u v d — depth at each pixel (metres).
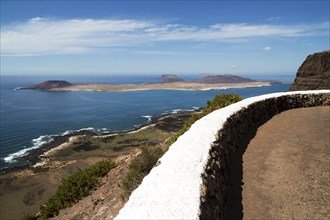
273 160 9.61
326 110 19.06
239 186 7.77
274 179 8.10
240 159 9.78
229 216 6.38
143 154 11.06
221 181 6.80
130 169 11.12
